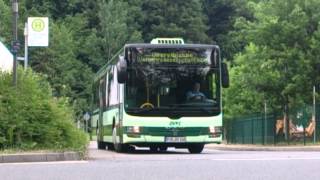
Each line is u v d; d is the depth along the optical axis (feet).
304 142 123.13
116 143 92.02
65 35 335.47
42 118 71.92
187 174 47.78
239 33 161.27
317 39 132.87
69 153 65.41
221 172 49.29
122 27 366.43
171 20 371.15
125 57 84.38
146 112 83.61
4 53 115.96
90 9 380.78
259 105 174.40
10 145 69.82
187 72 85.25
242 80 142.31
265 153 87.20
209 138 84.58
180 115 84.07
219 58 86.43
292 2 135.85
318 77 132.77
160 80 84.58
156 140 83.56
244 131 155.22
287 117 132.67
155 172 49.44
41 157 63.52
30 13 336.70
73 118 78.23
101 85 115.96
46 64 315.78
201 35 369.50
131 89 84.12
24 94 72.84
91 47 359.46
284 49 133.39
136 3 379.14
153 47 85.10
